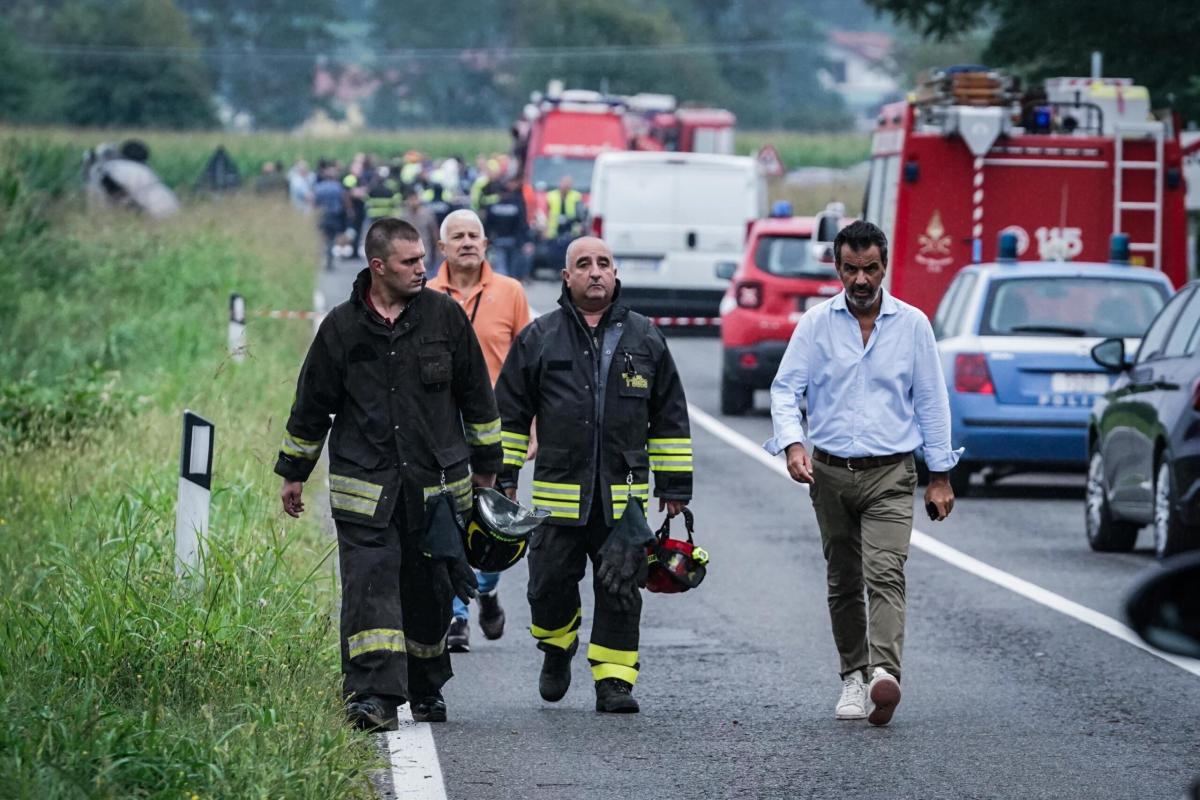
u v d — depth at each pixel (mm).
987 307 41906
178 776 17062
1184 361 32406
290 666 21922
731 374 58094
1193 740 21062
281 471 21641
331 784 17469
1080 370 41281
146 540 26297
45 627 21453
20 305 62125
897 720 22078
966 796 18688
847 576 22422
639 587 22016
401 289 21297
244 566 25172
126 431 39500
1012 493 43969
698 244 80312
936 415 22016
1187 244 55250
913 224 53750
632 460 22250
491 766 19750
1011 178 53750
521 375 22500
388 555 21172
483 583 26406
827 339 22172
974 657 25719
